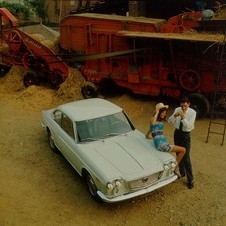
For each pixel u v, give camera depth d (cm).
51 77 1452
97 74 1343
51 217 654
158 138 719
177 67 1166
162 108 724
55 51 1479
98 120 780
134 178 632
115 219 648
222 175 797
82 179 768
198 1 1603
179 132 715
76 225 632
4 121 1133
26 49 1446
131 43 1240
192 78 1138
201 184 757
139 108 1238
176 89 1201
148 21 1253
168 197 711
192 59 1124
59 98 1332
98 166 656
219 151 918
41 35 1667
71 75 1372
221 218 648
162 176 674
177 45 1134
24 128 1073
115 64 1298
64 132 802
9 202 700
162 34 1114
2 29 1501
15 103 1294
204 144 959
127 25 1246
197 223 635
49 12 2956
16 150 927
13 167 840
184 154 720
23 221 644
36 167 838
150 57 1203
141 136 779
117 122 795
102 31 1291
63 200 705
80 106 847
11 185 762
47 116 916
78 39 1372
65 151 793
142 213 665
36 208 681
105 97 1380
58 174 804
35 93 1333
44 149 930
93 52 1345
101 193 640
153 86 1244
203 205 686
